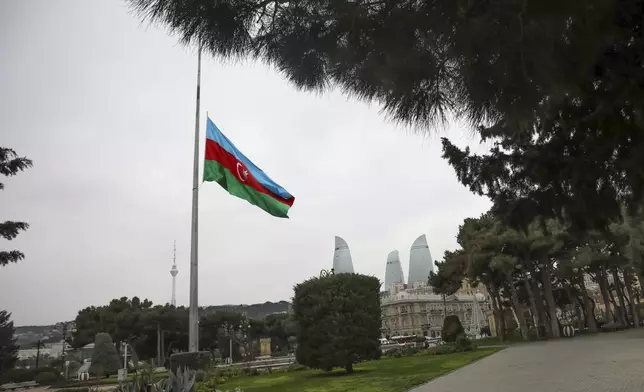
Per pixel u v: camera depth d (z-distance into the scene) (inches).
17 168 1024.2
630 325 2201.0
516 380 593.0
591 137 211.8
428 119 171.2
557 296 2417.6
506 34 136.3
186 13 143.1
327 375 897.5
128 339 2559.1
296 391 661.9
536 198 268.7
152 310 2662.4
